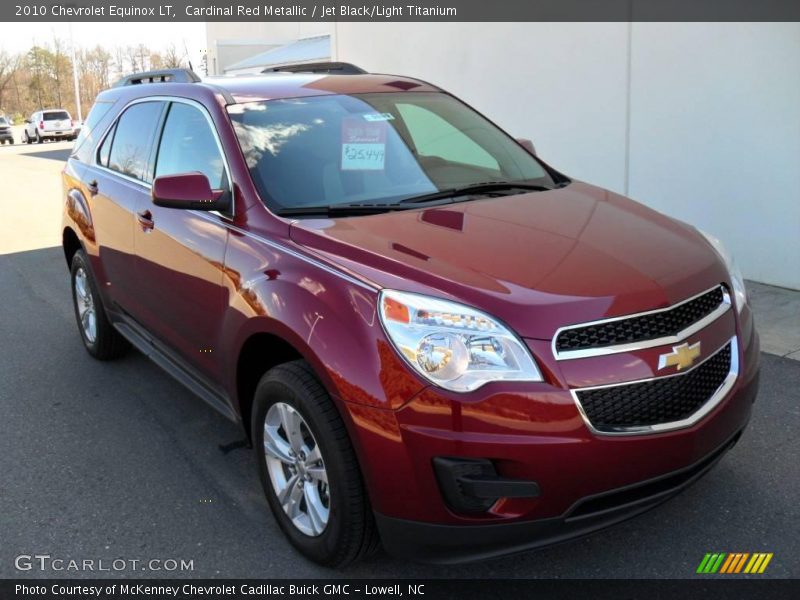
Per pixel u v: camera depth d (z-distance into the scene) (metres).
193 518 3.46
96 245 4.89
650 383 2.61
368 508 2.76
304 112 3.90
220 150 3.68
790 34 6.02
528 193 3.74
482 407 2.48
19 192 16.45
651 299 2.68
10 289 7.77
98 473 3.89
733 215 6.72
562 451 2.47
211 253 3.49
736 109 6.50
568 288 2.65
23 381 5.16
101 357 5.45
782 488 3.45
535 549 2.59
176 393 4.89
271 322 2.95
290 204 3.41
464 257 2.85
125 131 4.79
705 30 6.59
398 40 10.20
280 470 3.17
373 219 3.25
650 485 2.68
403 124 4.05
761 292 6.39
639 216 3.48
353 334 2.67
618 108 7.48
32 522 3.46
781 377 4.66
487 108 9.02
